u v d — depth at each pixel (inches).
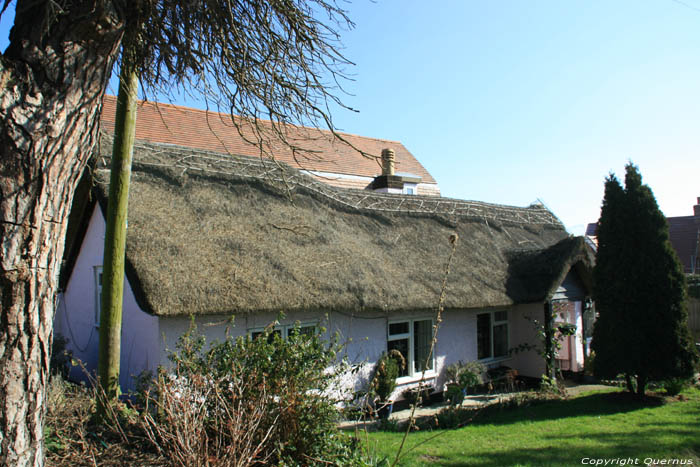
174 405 181.0
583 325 567.2
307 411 200.4
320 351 215.2
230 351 209.9
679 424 339.9
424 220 548.1
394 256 449.7
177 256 301.3
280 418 193.9
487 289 466.0
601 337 434.6
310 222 417.7
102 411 209.0
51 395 221.8
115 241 219.0
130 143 222.8
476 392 492.7
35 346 112.7
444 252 498.6
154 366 291.0
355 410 233.8
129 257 280.2
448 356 470.6
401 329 439.2
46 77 109.3
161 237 308.2
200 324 308.3
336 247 403.9
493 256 538.0
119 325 220.7
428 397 430.0
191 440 171.2
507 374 496.4
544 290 489.4
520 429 335.9
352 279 372.2
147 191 347.9
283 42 178.4
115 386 215.8
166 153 399.5
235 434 168.6
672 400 419.8
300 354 206.1
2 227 104.2
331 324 379.6
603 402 419.5
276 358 205.9
